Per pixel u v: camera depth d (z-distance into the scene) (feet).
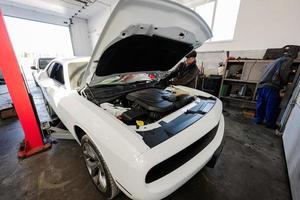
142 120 3.46
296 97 6.56
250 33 10.38
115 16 2.57
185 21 3.39
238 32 10.92
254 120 9.29
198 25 3.74
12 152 5.94
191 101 4.50
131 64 4.97
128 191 2.51
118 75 5.11
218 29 12.25
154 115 3.55
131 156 2.36
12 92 4.95
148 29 3.45
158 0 2.56
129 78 5.92
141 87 5.55
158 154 2.39
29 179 4.58
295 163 4.51
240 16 10.56
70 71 5.34
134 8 2.56
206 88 12.67
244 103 11.91
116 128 2.87
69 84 5.08
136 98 4.16
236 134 7.57
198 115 3.60
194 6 13.20
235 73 11.68
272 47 9.69
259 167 5.25
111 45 3.48
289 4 8.59
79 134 4.39
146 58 5.05
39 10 19.11
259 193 4.25
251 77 10.34
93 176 4.07
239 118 9.64
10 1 16.25
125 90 5.09
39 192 4.15
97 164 3.83
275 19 9.21
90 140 3.46
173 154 2.55
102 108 3.79
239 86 11.76
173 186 2.61
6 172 4.87
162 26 3.39
